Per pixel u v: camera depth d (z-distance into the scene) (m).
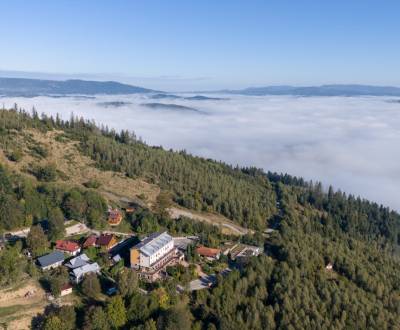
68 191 167.38
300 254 150.62
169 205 185.00
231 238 169.88
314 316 120.56
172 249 144.62
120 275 118.12
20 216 148.38
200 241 158.12
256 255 150.62
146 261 130.25
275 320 118.19
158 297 113.81
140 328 102.62
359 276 151.75
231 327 109.25
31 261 127.12
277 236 174.12
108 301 110.94
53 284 113.44
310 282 135.00
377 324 125.50
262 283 130.38
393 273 167.00
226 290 123.69
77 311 110.00
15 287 115.12
